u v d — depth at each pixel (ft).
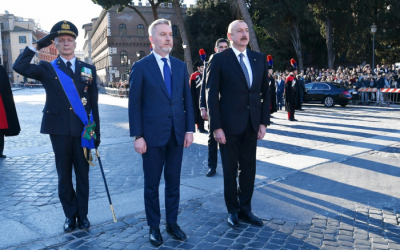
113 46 182.09
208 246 11.48
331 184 17.33
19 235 12.28
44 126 12.27
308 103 71.31
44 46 12.12
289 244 11.46
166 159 12.32
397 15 112.47
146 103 11.82
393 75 66.64
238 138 13.02
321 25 121.39
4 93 24.21
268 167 20.57
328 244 11.41
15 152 26.76
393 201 15.03
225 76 12.71
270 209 14.34
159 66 11.94
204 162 22.85
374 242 11.50
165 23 11.87
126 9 182.29
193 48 139.95
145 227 12.97
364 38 113.19
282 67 127.34
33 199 16.53
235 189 13.08
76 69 12.54
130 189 17.66
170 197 12.30
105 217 13.78
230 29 12.86
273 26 113.09
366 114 49.57
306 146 27.07
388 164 20.81
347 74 76.69
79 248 11.45
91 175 20.21
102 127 40.04
